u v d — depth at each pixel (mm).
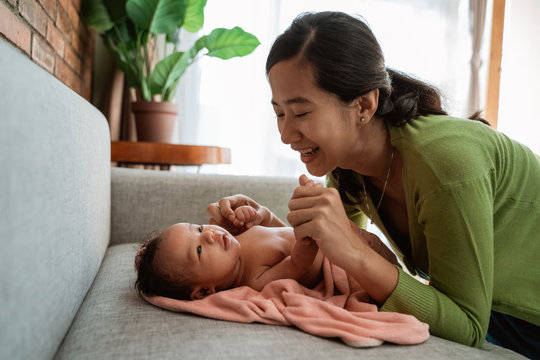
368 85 788
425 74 3404
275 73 788
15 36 1073
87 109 972
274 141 3090
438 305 715
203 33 2914
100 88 2709
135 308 792
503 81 3623
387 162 916
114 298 858
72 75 1930
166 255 909
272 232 1062
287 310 726
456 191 710
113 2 2131
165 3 2057
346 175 1071
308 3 3139
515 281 866
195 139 2885
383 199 1028
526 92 3666
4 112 407
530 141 3715
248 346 613
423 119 844
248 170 3070
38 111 519
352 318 686
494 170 778
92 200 965
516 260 857
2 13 957
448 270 729
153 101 2156
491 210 740
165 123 2191
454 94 3398
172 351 593
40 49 1340
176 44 2428
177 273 901
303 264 880
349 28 794
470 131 800
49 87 605
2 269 390
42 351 520
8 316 404
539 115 3703
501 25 3484
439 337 727
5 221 398
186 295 918
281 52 779
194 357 575
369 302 834
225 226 1154
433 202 729
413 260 992
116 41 2285
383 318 696
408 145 796
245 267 996
